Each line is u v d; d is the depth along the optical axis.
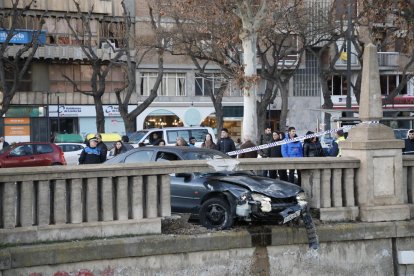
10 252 10.85
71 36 54.31
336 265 13.52
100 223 11.91
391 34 33.59
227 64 39.59
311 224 13.14
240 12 23.03
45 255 11.10
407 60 58.59
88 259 11.45
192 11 36.41
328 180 13.89
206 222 13.36
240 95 60.47
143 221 12.27
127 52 42.41
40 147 32.06
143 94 57.84
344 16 44.12
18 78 33.03
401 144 14.19
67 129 56.56
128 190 12.26
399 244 14.07
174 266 12.24
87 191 11.88
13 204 11.23
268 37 39.72
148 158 15.66
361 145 13.95
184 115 59.00
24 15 51.94
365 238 13.66
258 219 12.97
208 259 12.51
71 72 56.22
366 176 13.91
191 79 58.97
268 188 13.09
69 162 37.31
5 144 36.22
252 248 12.81
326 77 44.69
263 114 43.78
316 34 43.97
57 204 11.62
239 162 13.12
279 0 35.91
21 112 54.59
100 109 41.91
